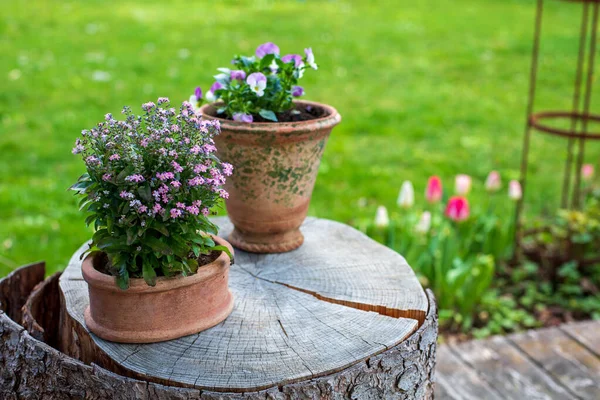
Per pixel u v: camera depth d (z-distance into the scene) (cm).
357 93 604
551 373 262
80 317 152
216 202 142
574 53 744
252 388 131
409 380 147
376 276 177
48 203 380
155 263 138
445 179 433
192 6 962
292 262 185
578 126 539
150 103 142
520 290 333
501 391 251
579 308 320
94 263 146
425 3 1042
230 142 169
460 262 307
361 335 148
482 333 301
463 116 550
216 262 146
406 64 701
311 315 157
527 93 613
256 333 148
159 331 143
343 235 205
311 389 132
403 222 319
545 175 445
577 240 329
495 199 407
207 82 600
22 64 627
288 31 820
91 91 564
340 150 473
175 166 132
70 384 139
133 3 965
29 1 930
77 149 134
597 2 336
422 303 162
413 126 525
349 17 920
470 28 866
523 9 994
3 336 150
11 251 328
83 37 745
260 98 178
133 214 132
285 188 177
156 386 130
